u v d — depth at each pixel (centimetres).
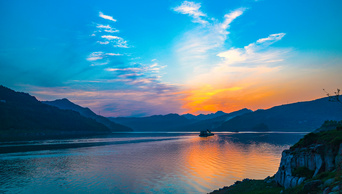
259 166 6031
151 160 7600
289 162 2827
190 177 4988
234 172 5344
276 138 19238
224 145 12950
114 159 7938
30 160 7850
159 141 18025
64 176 5325
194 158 7875
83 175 5409
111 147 12669
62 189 4266
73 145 14050
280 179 2873
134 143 15800
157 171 5725
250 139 18338
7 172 5841
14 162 7431
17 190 4244
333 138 2356
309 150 2552
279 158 7462
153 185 4441
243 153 8931
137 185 4466
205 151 10050
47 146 13238
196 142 16225
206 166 6231
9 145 13838
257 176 4906
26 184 4634
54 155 9162
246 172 5316
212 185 4328
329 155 2233
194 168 5984
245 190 3222
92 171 5878
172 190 4100
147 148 12012
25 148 12000
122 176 5244
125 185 4478
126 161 7462
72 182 4756
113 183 4634
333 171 2048
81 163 7150
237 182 3944
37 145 13925
